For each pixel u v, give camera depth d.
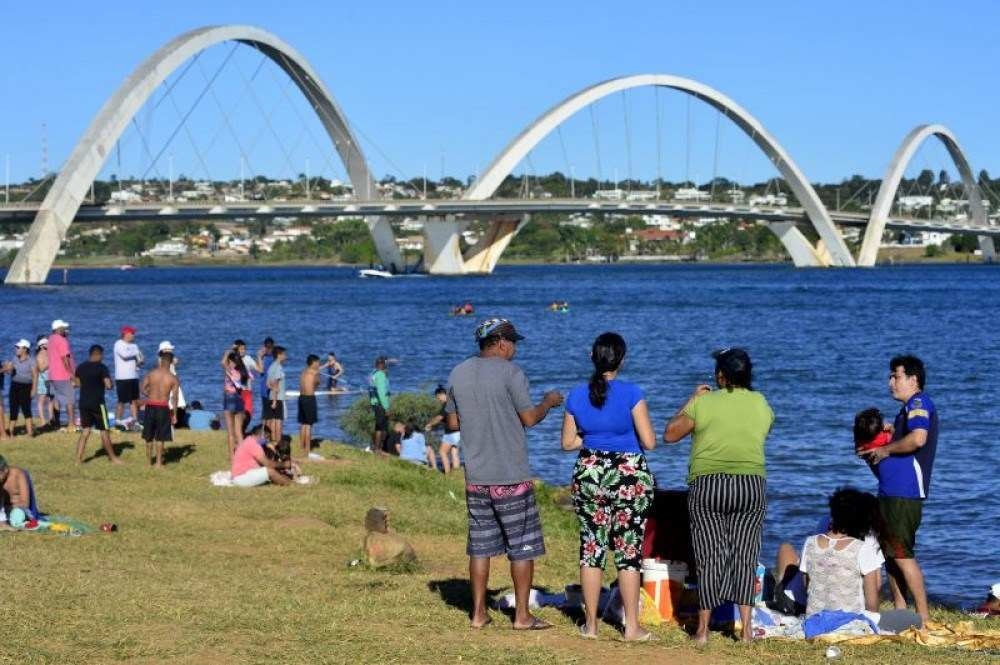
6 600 10.38
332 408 37.03
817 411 35.62
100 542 13.83
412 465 23.62
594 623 9.80
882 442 11.34
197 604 10.50
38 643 9.08
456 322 78.38
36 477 18.98
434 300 106.69
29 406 23.77
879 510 10.50
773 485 23.30
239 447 18.97
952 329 71.25
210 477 19.19
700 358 53.75
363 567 12.96
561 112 147.38
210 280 173.12
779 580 11.21
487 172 145.62
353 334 69.00
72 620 9.78
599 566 9.72
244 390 22.23
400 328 73.50
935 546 18.22
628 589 9.70
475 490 9.88
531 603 11.06
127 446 22.39
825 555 10.39
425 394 28.73
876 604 10.46
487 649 9.21
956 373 46.59
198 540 14.37
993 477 23.84
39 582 11.16
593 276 172.75
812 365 50.59
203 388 41.91
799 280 154.12
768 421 9.41
